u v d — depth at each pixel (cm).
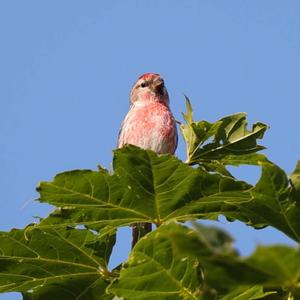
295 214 801
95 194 852
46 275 916
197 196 851
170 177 838
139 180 844
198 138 1021
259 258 546
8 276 911
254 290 777
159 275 781
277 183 790
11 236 891
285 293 780
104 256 915
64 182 837
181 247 546
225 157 1029
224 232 551
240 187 834
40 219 890
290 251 542
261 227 821
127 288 787
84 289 923
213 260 548
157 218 876
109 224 888
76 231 899
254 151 1022
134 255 769
